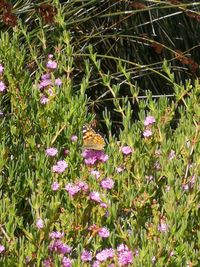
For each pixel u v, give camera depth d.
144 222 4.96
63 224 4.78
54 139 5.63
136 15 10.30
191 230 4.83
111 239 4.64
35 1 9.07
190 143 5.35
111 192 5.14
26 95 5.97
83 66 9.70
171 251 4.49
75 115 5.73
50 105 5.86
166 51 10.54
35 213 4.77
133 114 9.96
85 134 5.44
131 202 4.98
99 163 5.29
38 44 8.77
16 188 5.13
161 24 10.50
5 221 4.80
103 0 9.58
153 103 5.71
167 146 5.29
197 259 4.54
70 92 5.99
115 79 10.01
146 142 5.50
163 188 5.24
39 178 5.10
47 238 4.57
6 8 7.64
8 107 7.00
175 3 9.45
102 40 9.52
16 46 6.26
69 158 5.45
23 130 5.87
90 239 4.77
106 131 9.67
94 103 9.27
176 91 5.92
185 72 10.41
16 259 4.47
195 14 9.55
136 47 10.39
